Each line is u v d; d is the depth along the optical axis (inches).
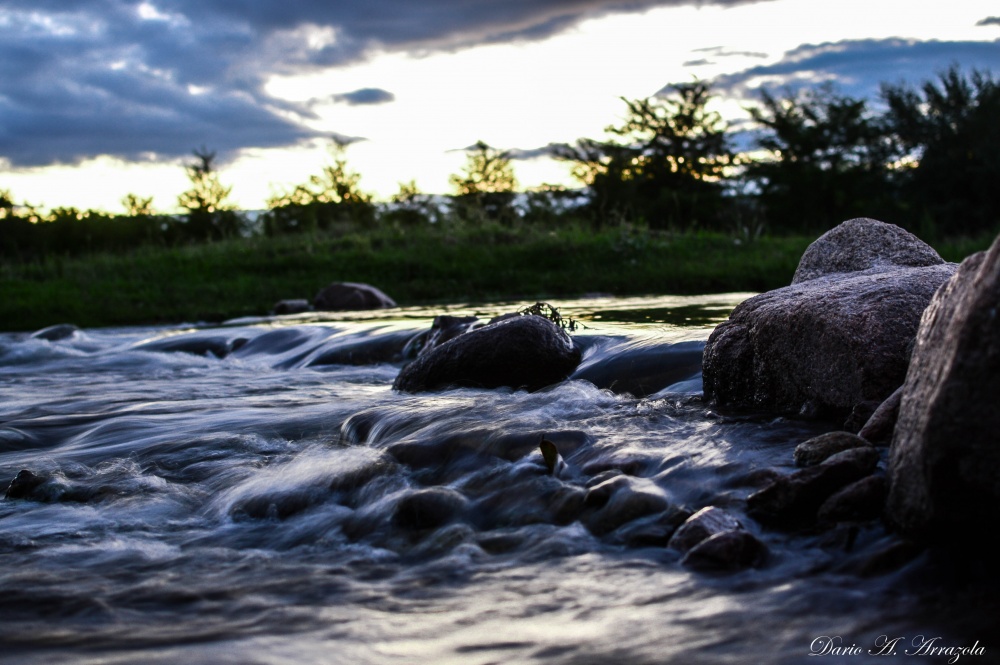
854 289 188.1
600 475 146.4
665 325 332.8
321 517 145.6
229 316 659.4
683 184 1563.7
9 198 1197.1
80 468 189.3
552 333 265.6
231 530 143.1
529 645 95.1
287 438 207.9
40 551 134.0
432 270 783.1
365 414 205.9
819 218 1509.6
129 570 124.5
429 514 138.6
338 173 1245.1
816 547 118.4
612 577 113.3
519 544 127.0
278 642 98.4
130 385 334.0
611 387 242.8
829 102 1534.2
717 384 209.9
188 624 104.4
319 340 405.4
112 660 95.1
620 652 92.4
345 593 112.7
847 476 129.4
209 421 233.5
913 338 173.2
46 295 706.8
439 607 106.8
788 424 178.5
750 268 705.6
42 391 325.4
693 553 115.6
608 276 722.2
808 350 187.0
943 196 1433.3
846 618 98.3
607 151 1556.3
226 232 1204.5
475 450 167.9
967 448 107.3
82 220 1191.6
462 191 1545.3
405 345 360.2
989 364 105.8
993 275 107.7
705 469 147.6
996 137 1369.3
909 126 1469.0
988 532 110.6
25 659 96.0
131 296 719.7
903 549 113.3
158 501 159.9
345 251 848.9
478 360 258.8
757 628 96.6
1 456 211.6
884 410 149.7
